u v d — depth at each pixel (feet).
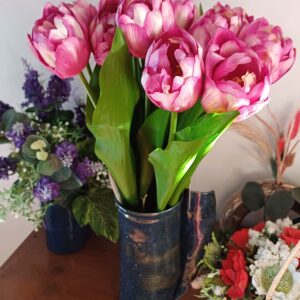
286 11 2.29
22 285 2.60
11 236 3.69
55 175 2.28
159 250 2.02
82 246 2.85
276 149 2.57
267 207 2.57
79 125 2.54
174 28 1.44
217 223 2.76
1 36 2.90
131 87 1.65
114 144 1.73
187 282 2.28
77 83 2.85
